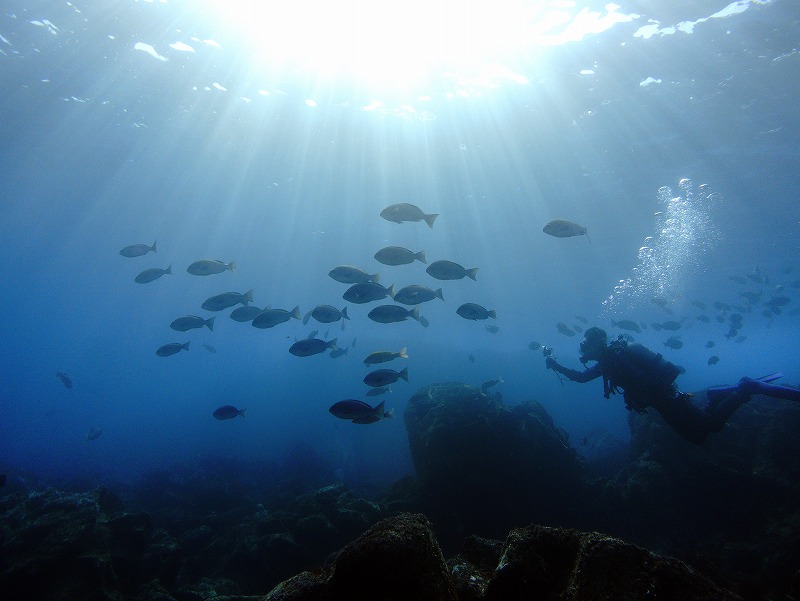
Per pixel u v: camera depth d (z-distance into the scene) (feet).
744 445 26.94
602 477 30.42
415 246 70.33
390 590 6.58
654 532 24.41
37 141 47.32
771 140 40.09
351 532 25.04
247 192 57.41
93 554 20.03
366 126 44.01
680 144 41.37
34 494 27.12
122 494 55.72
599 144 42.50
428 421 31.07
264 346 194.08
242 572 23.80
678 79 34.19
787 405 27.50
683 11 28.99
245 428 106.01
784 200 51.47
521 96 37.93
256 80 39.06
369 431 84.07
